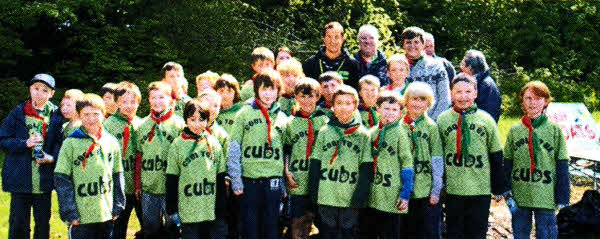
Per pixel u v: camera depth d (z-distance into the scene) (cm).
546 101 478
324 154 461
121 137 517
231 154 467
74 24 1277
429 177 466
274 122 480
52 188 488
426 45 625
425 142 465
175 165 466
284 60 566
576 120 700
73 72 1300
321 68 576
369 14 1173
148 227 513
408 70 521
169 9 1260
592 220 543
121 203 469
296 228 494
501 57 1588
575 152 671
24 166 479
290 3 1220
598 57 1620
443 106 538
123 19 1360
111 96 543
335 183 452
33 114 488
